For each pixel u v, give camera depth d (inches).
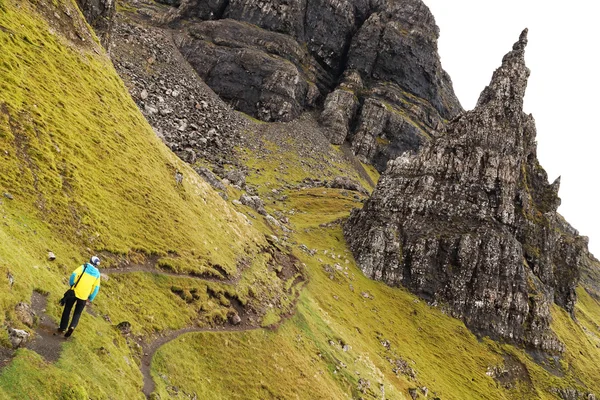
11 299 799.1
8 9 2033.7
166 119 5871.1
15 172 1327.5
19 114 1547.7
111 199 1715.1
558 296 5659.5
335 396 1878.7
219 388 1370.6
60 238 1280.8
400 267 4633.4
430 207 4938.5
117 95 2551.7
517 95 5477.4
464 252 4601.4
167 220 1958.7
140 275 1504.7
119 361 992.2
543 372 4124.0
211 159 5718.5
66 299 845.2
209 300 1731.1
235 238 2618.1
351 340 2869.1
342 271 4220.0
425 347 3841.0
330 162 7854.3
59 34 2347.4
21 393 653.9
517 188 5241.1
